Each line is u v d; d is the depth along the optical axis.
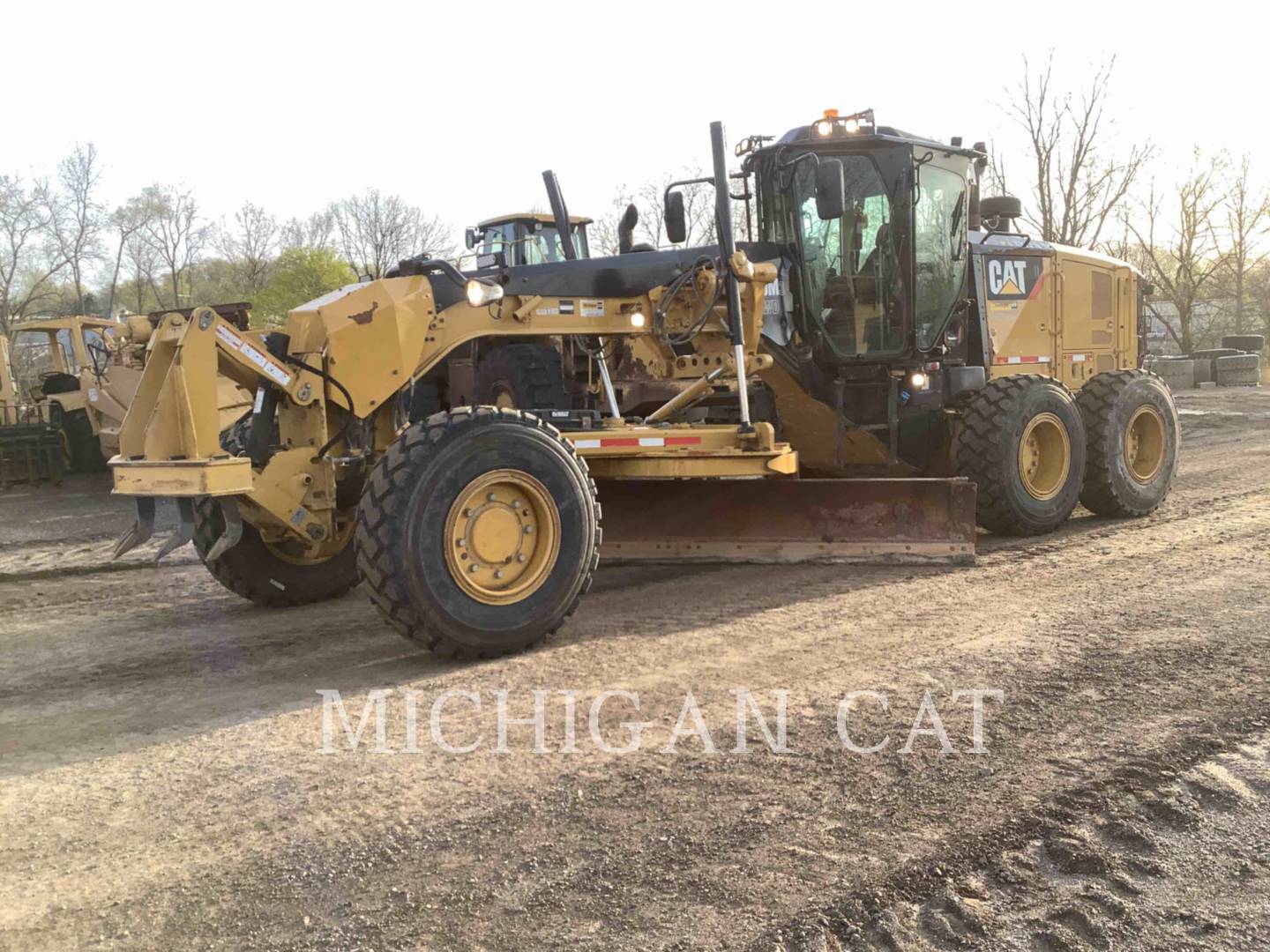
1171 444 8.04
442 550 4.22
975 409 7.02
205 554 5.39
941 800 2.89
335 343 4.74
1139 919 2.29
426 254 5.41
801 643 4.53
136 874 2.61
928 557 6.05
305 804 2.99
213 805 3.01
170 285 36.00
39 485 12.74
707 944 2.21
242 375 4.65
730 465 5.27
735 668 4.17
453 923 2.33
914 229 7.00
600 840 2.70
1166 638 4.39
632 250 6.15
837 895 2.40
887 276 7.02
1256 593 5.14
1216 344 34.19
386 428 5.09
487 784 3.09
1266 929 2.25
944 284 7.30
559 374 5.80
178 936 2.32
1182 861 2.54
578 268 5.58
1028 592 5.34
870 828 2.73
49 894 2.53
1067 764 3.11
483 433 4.33
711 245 5.92
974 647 4.37
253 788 3.12
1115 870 2.50
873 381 7.15
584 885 2.48
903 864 2.53
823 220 6.64
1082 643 4.38
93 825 2.91
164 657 4.71
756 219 7.30
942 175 7.25
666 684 3.99
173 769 3.31
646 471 5.23
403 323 4.91
